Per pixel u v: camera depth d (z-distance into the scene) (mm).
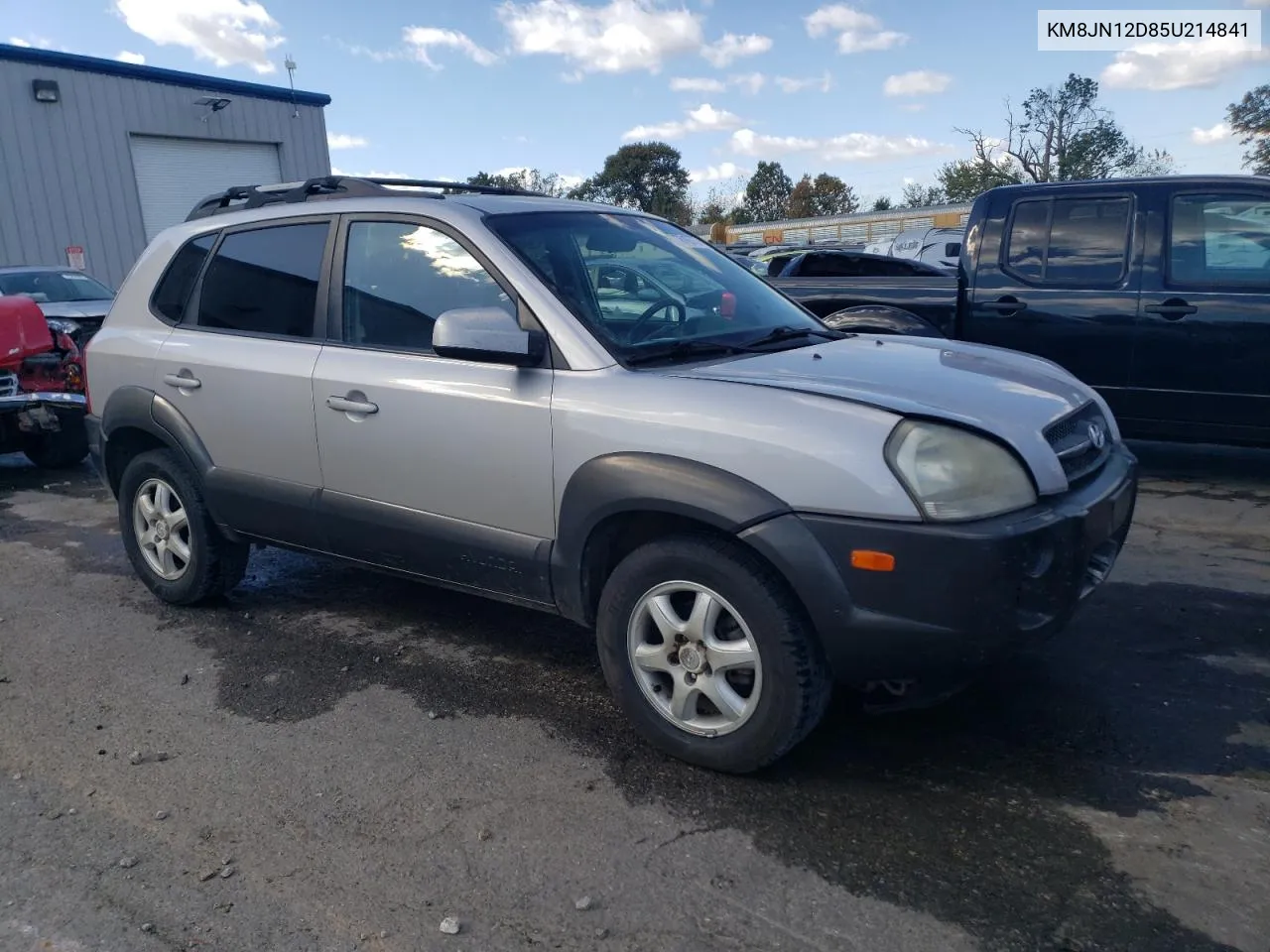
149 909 2674
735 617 3086
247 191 4773
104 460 5031
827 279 8148
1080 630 4352
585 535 3326
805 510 2900
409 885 2750
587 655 4270
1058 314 6941
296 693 3963
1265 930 2471
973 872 2727
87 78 21000
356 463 3945
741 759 3146
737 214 76062
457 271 3748
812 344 3848
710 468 3037
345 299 4062
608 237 4078
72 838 3010
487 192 4562
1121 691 3766
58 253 20891
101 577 5469
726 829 2961
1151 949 2418
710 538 3135
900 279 7812
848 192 77312
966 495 2830
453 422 3615
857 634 2877
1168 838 2854
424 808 3117
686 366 3410
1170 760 3277
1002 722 3551
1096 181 6887
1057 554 2916
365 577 5336
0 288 12133
